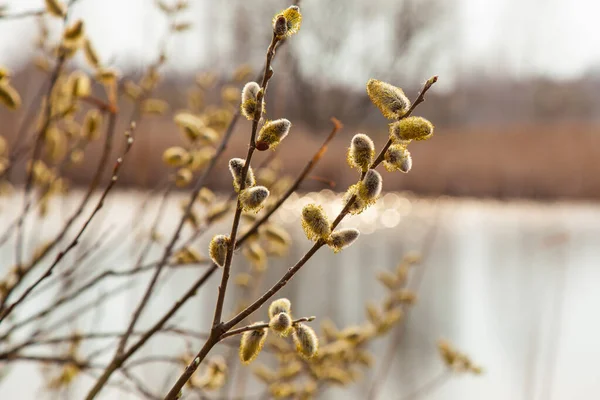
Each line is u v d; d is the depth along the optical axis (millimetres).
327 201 12781
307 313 5457
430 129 1060
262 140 1098
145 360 1847
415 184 17312
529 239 11359
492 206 16359
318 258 8531
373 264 8422
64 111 1970
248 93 1123
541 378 4895
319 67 4926
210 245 1143
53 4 1824
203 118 2518
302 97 4938
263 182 2523
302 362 2414
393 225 13383
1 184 2211
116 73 1972
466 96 19953
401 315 2670
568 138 20109
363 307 5746
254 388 3180
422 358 5195
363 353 2605
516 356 5219
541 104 22438
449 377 4875
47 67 2314
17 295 2869
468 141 19531
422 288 7516
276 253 2766
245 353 1133
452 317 6305
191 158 2135
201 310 4445
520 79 22453
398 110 1096
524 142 19922
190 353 1869
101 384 1602
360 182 1088
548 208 16281
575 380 5039
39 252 2146
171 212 9492
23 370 3752
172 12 2342
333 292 6234
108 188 1431
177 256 1935
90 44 1928
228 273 1128
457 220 14047
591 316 6453
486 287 7410
